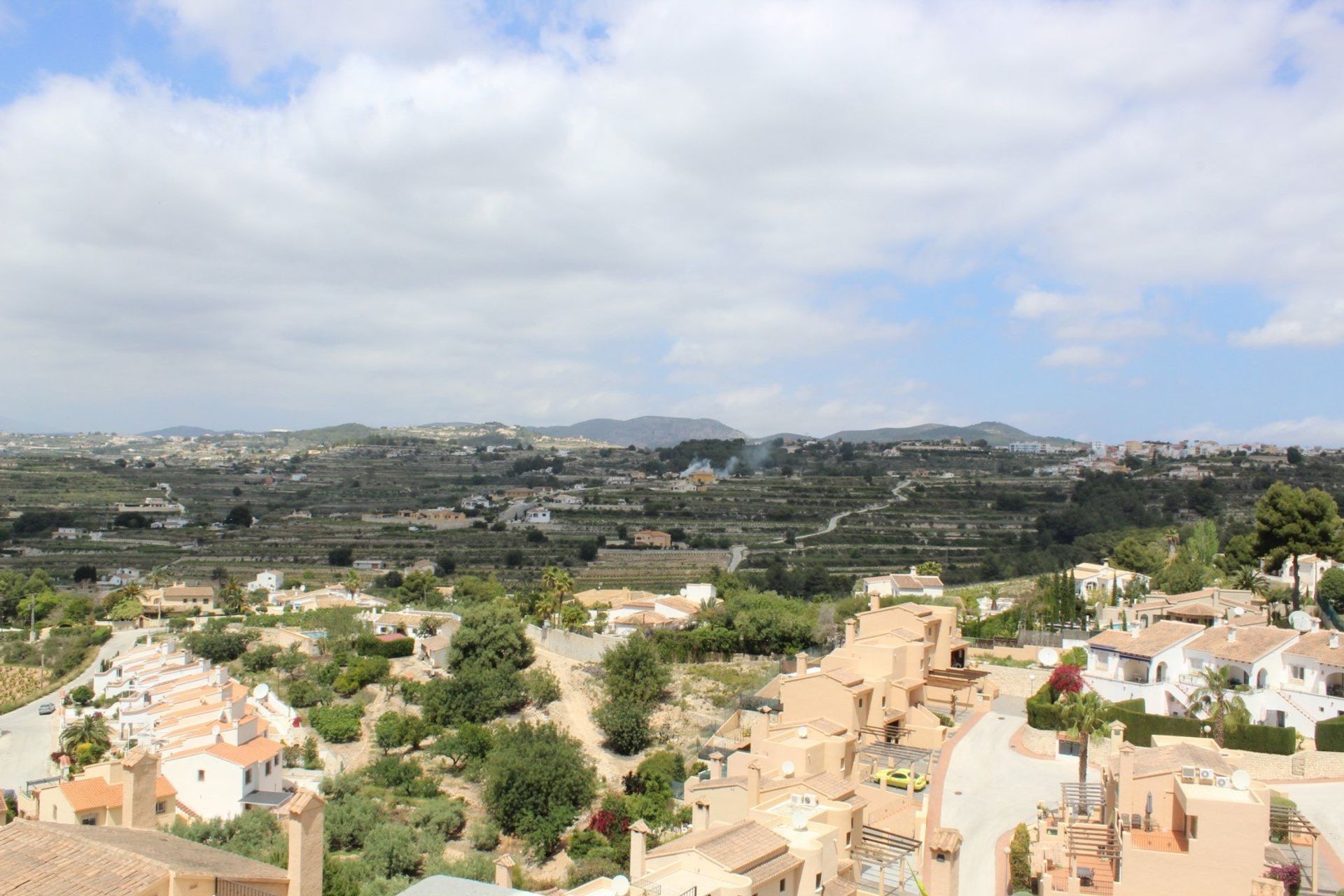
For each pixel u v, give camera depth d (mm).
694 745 113250
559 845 93312
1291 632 94125
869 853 64312
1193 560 155750
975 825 71562
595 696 131875
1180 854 53000
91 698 138000
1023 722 97875
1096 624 135000
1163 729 84125
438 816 95312
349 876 70688
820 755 78188
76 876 35594
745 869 48844
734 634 140375
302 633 159750
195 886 36594
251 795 93000
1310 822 66375
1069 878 56500
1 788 104500
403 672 142625
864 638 105250
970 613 149125
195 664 138375
